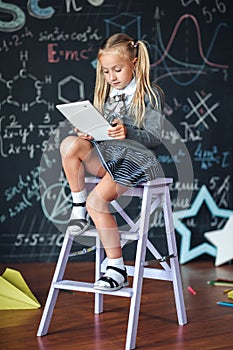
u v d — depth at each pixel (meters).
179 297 3.03
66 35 4.49
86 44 4.51
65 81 4.51
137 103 2.75
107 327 3.01
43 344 2.77
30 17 4.46
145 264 2.78
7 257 4.54
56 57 4.50
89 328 2.99
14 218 4.54
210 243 4.68
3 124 4.50
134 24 4.53
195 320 3.11
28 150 4.52
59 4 4.47
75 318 3.16
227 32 4.63
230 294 3.51
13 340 2.82
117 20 4.52
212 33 4.61
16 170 4.52
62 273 2.94
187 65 4.59
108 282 2.72
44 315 2.89
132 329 2.70
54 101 4.52
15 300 3.35
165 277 3.05
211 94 4.64
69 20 4.48
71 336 2.88
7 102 4.49
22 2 4.44
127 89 2.80
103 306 3.38
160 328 2.98
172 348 2.70
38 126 4.52
